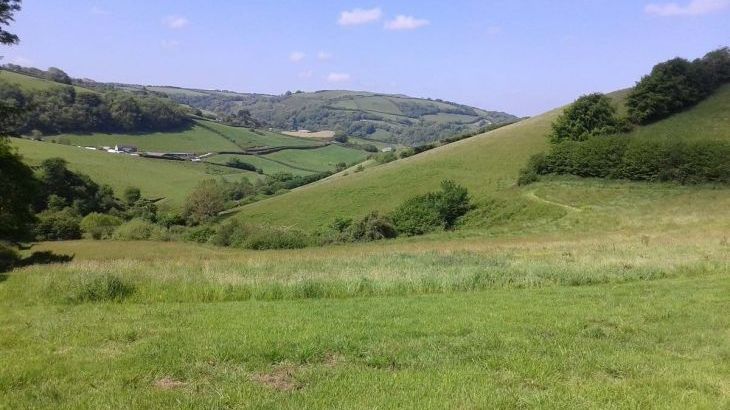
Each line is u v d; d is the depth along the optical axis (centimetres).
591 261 1914
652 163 5072
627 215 4450
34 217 3388
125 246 4441
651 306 1124
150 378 657
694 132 6081
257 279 1455
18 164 3209
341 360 743
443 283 1480
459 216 5506
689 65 6762
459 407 555
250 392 600
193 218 7106
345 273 1627
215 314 1066
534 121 8344
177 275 1479
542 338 849
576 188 5356
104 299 1269
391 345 799
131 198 7962
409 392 598
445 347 795
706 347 808
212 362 721
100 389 611
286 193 8644
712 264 1759
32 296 1271
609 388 610
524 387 624
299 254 3127
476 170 6881
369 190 7006
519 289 1473
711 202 4409
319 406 558
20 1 2872
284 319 1004
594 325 959
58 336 870
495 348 792
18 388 623
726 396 593
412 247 3412
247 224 5212
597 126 6400
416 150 9825
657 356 752
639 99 6600
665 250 2230
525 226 4709
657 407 558
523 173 5953
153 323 973
